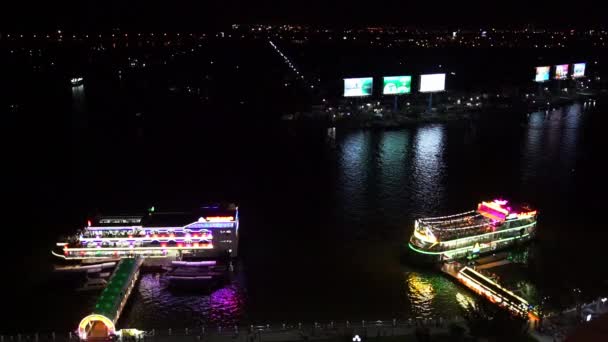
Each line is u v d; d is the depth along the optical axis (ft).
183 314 380.78
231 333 336.70
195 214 477.77
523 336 293.64
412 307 384.47
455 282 417.28
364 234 511.40
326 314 377.50
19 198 621.72
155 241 461.37
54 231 527.81
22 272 446.60
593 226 524.93
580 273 427.33
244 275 437.58
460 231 456.04
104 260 458.09
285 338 328.08
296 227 530.68
